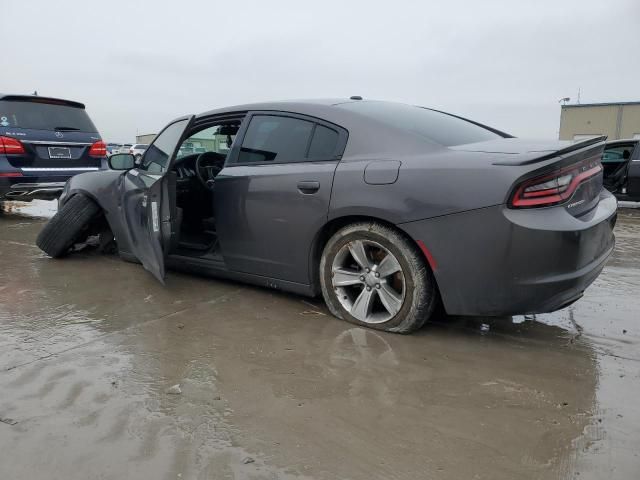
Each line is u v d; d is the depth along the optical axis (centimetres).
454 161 255
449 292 260
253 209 325
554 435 189
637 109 3356
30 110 648
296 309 328
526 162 236
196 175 438
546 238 232
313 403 211
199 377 234
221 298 351
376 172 273
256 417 200
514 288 244
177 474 165
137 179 381
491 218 240
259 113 343
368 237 282
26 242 551
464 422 198
